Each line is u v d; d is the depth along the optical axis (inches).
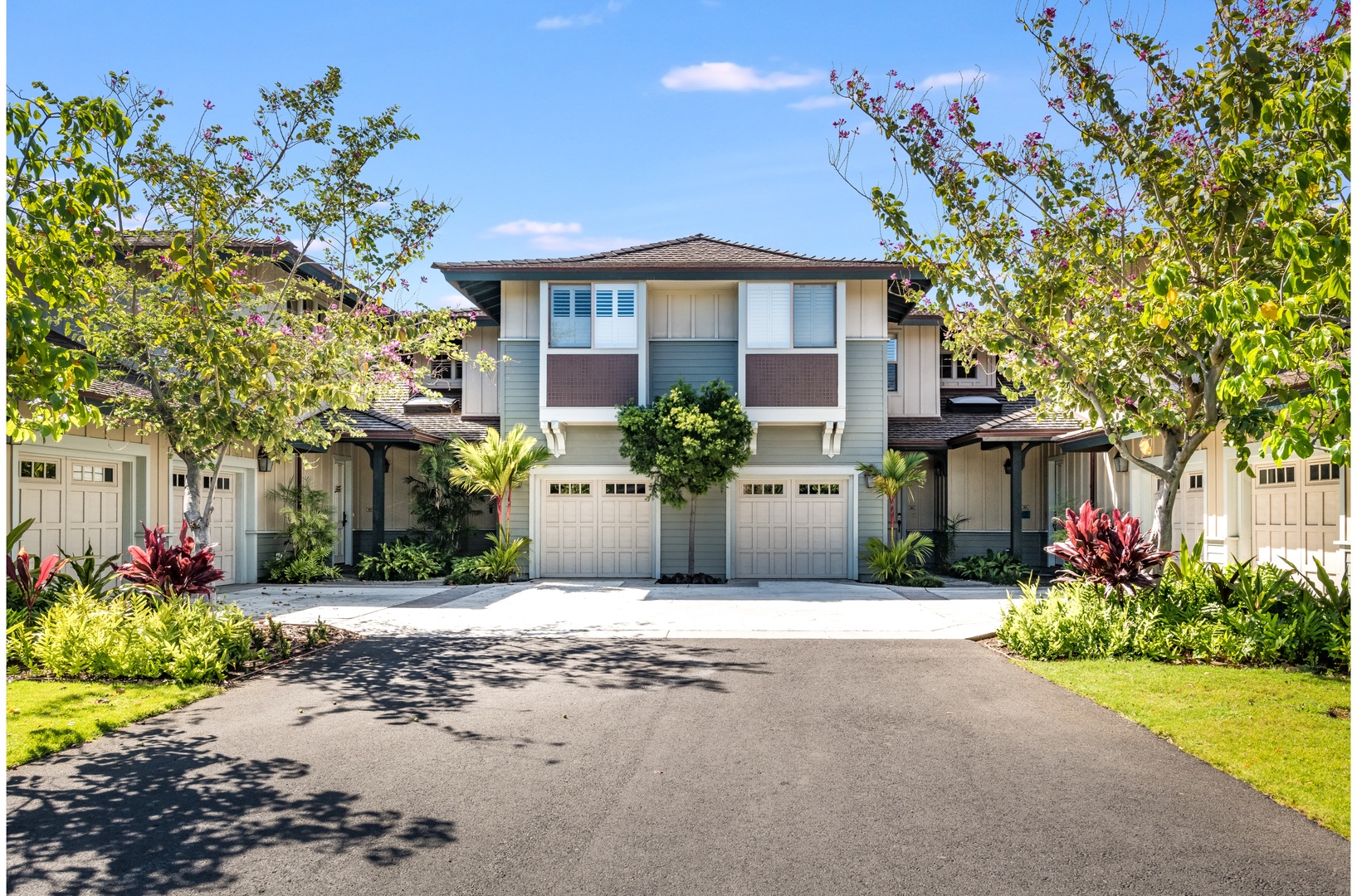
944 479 820.0
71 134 236.7
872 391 727.7
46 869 155.6
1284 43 300.5
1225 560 498.6
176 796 192.4
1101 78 338.6
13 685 297.4
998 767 211.3
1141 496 605.3
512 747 229.6
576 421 706.2
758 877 152.3
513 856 161.2
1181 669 322.0
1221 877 150.6
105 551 536.4
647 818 179.8
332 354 402.9
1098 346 355.3
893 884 149.3
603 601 546.6
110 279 381.7
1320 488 425.7
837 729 247.0
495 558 693.3
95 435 513.3
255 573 686.5
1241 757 213.0
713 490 733.3
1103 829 172.1
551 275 707.4
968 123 368.5
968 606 508.7
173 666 304.7
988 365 887.1
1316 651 331.9
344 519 834.8
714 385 671.1
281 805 187.2
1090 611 365.7
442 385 916.0
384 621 455.5
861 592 606.5
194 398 406.9
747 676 319.3
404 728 249.1
